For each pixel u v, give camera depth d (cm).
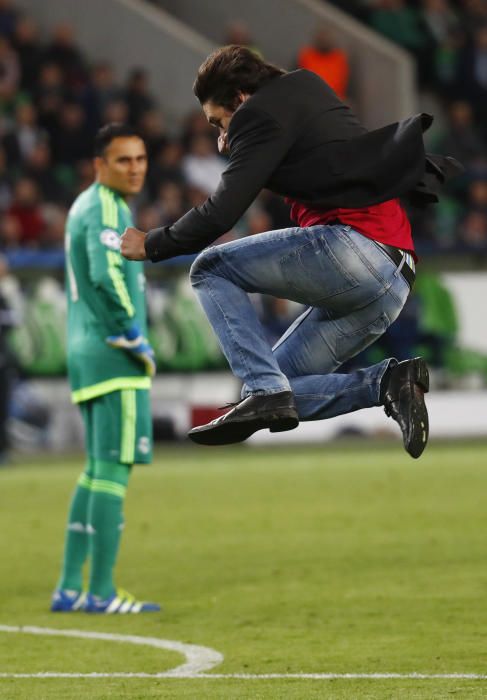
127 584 1780
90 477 1625
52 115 4297
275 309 3656
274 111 1064
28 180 3934
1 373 3284
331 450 3603
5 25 4509
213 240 1082
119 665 1309
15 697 1173
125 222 1579
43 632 1484
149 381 1605
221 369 3700
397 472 3008
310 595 1669
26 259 3538
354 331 1119
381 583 1738
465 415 3891
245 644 1395
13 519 2380
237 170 1060
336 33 4978
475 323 3900
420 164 1071
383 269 1079
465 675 1227
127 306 1549
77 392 1598
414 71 5178
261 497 2631
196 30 5231
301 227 1092
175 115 4866
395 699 1138
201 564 1917
